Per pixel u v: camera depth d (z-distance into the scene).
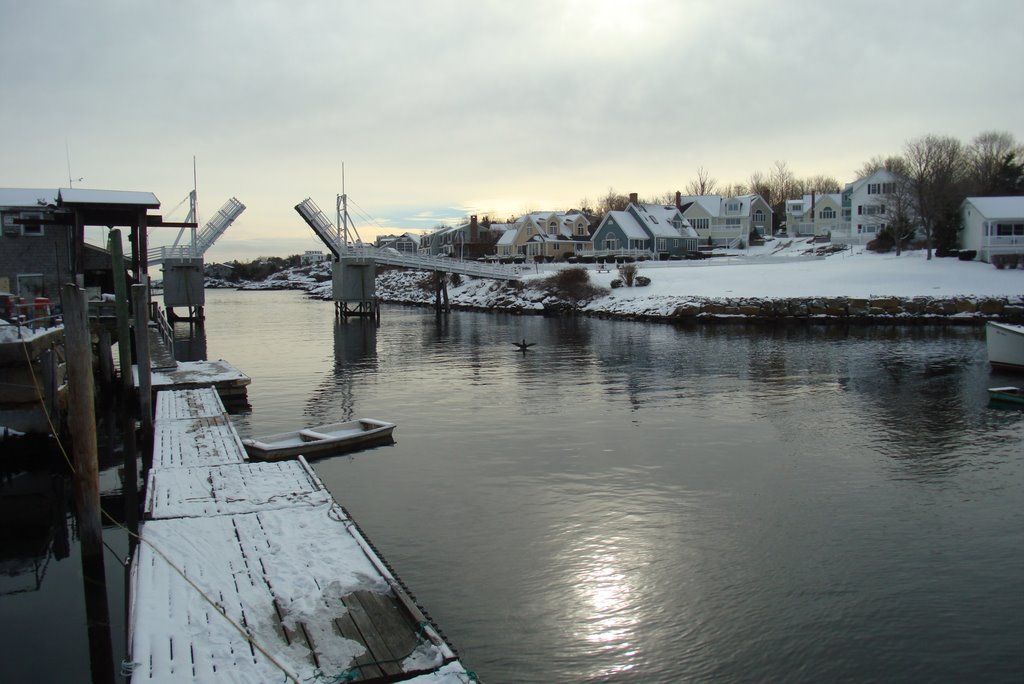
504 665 10.74
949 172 79.00
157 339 39.28
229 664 9.07
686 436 23.27
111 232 26.45
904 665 10.74
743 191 166.12
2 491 18.98
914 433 23.42
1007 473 19.31
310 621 10.10
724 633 11.58
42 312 29.33
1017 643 11.24
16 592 13.20
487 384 33.22
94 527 13.39
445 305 83.88
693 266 82.44
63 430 21.72
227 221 72.00
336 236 73.12
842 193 110.94
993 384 31.83
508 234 114.81
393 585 11.01
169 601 10.60
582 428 24.45
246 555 12.16
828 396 29.41
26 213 37.59
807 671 10.62
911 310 58.97
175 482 16.05
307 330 61.72
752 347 45.12
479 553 14.46
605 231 101.00
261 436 23.97
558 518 16.28
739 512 16.61
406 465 20.28
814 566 13.84
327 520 13.73
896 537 15.16
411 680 8.85
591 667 10.71
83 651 11.26
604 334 53.81
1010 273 66.50
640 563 13.98
